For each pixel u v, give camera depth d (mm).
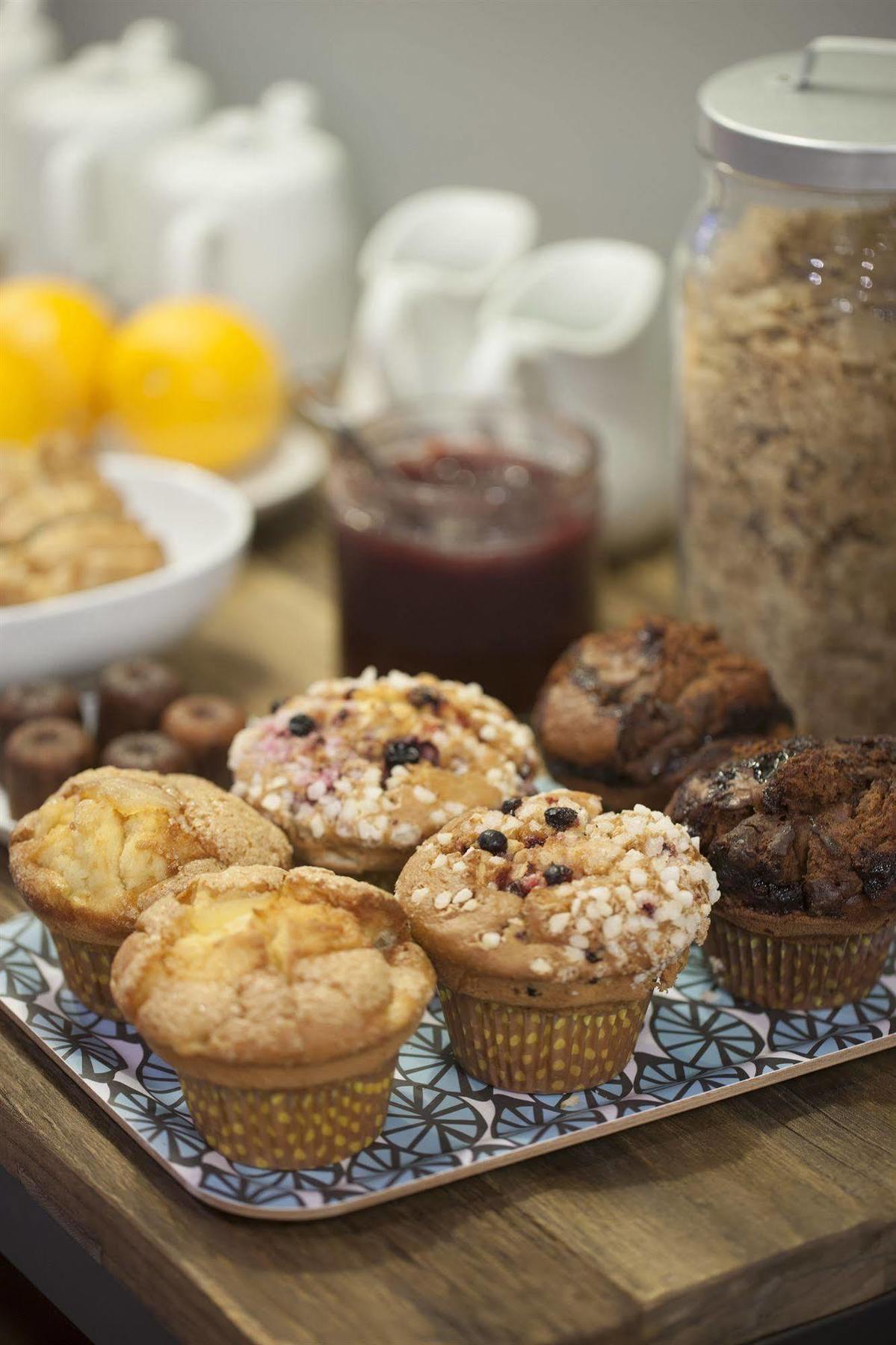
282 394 1144
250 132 1194
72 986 818
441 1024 821
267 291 1188
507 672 978
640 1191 758
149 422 1111
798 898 788
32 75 1322
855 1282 753
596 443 989
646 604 1070
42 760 889
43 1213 791
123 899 788
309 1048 730
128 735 925
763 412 893
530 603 969
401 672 984
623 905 761
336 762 835
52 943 843
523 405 1035
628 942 759
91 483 1020
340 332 1229
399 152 1259
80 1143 775
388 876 831
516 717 982
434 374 1110
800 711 930
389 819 819
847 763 801
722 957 821
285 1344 712
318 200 1188
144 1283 751
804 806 793
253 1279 730
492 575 962
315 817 824
